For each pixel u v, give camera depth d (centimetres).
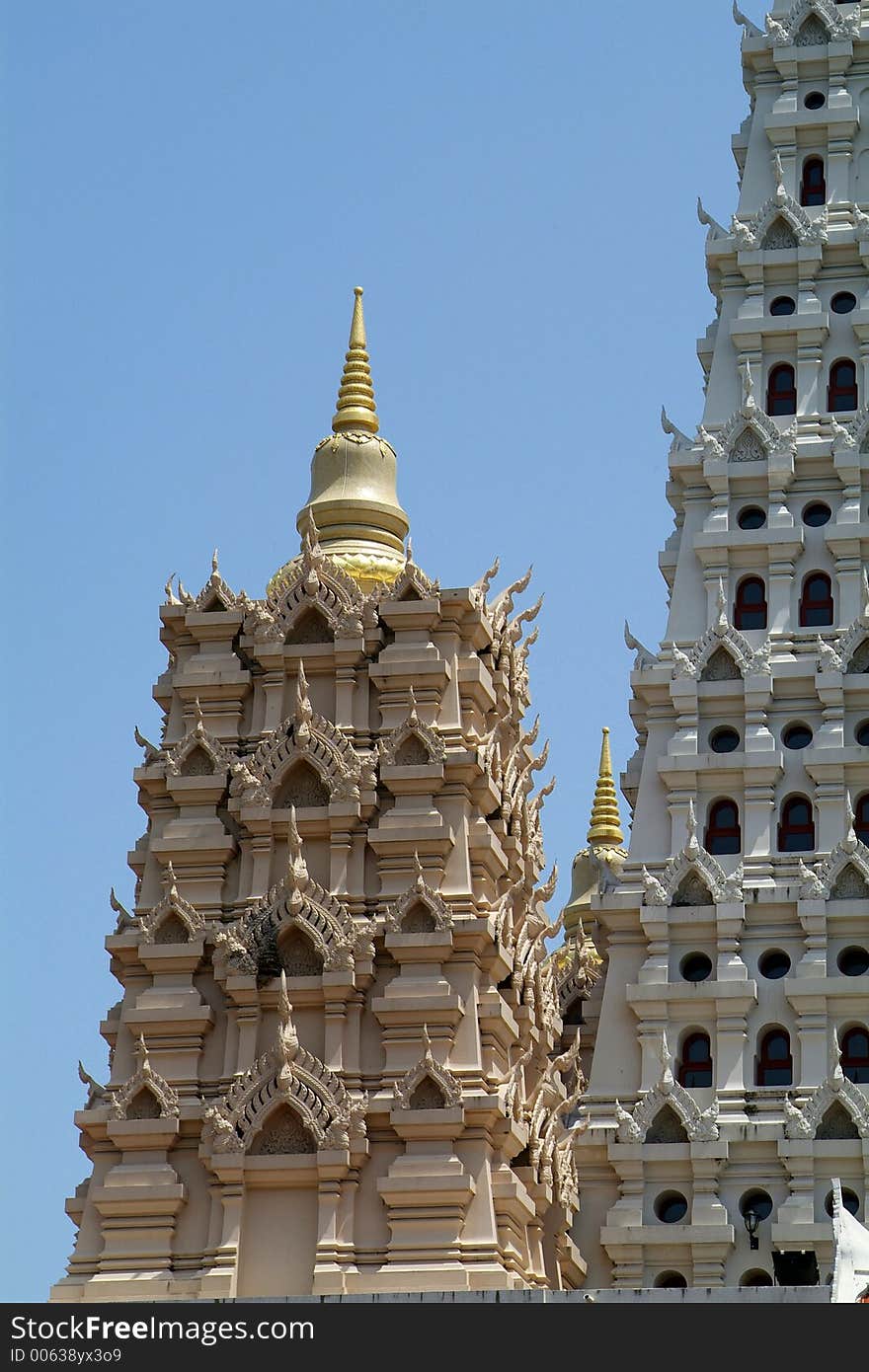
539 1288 10112
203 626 11056
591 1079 11175
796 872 11219
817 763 11306
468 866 10506
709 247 12312
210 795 10788
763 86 12644
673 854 11350
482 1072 10188
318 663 10906
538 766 11706
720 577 11794
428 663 10762
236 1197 10056
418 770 10562
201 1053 10450
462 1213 9950
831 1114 10750
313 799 10706
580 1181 11006
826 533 11700
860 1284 9056
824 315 12069
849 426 11875
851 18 12550
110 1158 10356
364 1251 9950
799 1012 10956
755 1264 10681
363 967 10325
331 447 11656
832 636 11575
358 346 12031
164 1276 10056
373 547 11444
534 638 11869
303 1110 10081
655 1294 9038
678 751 11506
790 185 12400
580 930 13350
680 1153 10831
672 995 11100
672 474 12025
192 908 10606
